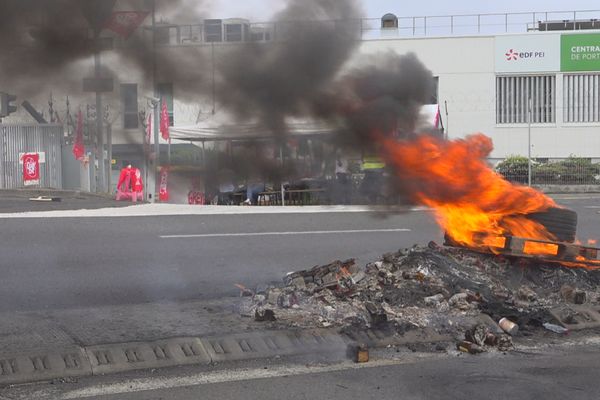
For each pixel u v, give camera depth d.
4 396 3.91
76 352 4.53
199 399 3.85
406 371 4.33
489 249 6.38
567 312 5.50
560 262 6.28
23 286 6.71
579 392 3.94
